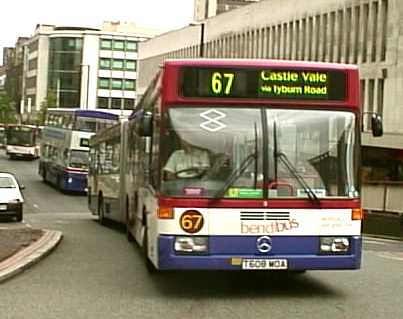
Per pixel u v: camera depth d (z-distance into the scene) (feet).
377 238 119.96
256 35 264.52
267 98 39.50
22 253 55.52
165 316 34.94
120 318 34.42
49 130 214.48
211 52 299.58
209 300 39.32
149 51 382.01
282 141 39.19
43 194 187.01
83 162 184.65
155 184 40.65
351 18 211.61
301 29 235.61
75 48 547.90
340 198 39.17
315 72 39.86
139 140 55.77
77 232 84.02
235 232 38.50
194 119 39.22
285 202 38.75
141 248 53.88
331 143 39.58
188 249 38.34
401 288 44.14
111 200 90.94
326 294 41.50
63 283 44.86
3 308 36.73
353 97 40.06
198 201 38.50
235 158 38.91
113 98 549.54
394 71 195.11
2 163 306.76
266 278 47.39
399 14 194.08
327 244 38.96
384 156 170.60
